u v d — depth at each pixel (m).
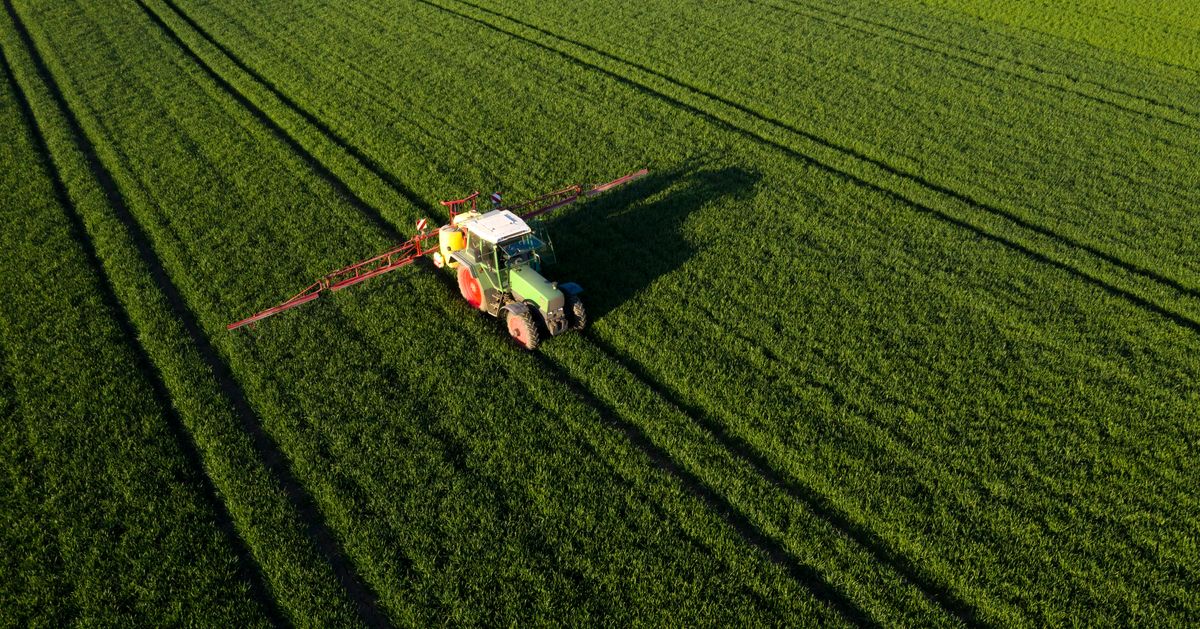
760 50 34.00
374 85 31.02
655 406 16.31
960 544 13.50
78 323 18.56
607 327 18.55
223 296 19.50
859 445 15.42
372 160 25.92
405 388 16.80
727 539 13.62
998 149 26.23
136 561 13.19
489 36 35.66
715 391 16.73
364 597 13.01
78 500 14.23
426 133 27.38
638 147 26.41
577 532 13.77
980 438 15.58
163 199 23.55
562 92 30.22
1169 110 28.61
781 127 27.69
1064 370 17.27
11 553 13.36
